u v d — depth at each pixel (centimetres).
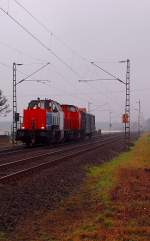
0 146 5716
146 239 1289
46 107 5406
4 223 1431
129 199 1852
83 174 2856
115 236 1302
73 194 2086
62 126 5988
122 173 2709
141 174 2716
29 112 5338
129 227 1399
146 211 1628
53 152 4147
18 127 6222
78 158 3766
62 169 2891
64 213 1644
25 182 2233
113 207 1694
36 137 5284
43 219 1537
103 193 2016
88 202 1859
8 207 1630
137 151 5253
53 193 2042
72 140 7019
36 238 1308
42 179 2386
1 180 2180
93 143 6612
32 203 1770
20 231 1379
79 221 1509
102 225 1445
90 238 1297
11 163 2972
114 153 4922
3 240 1267
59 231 1388
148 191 2044
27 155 3847
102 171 2995
